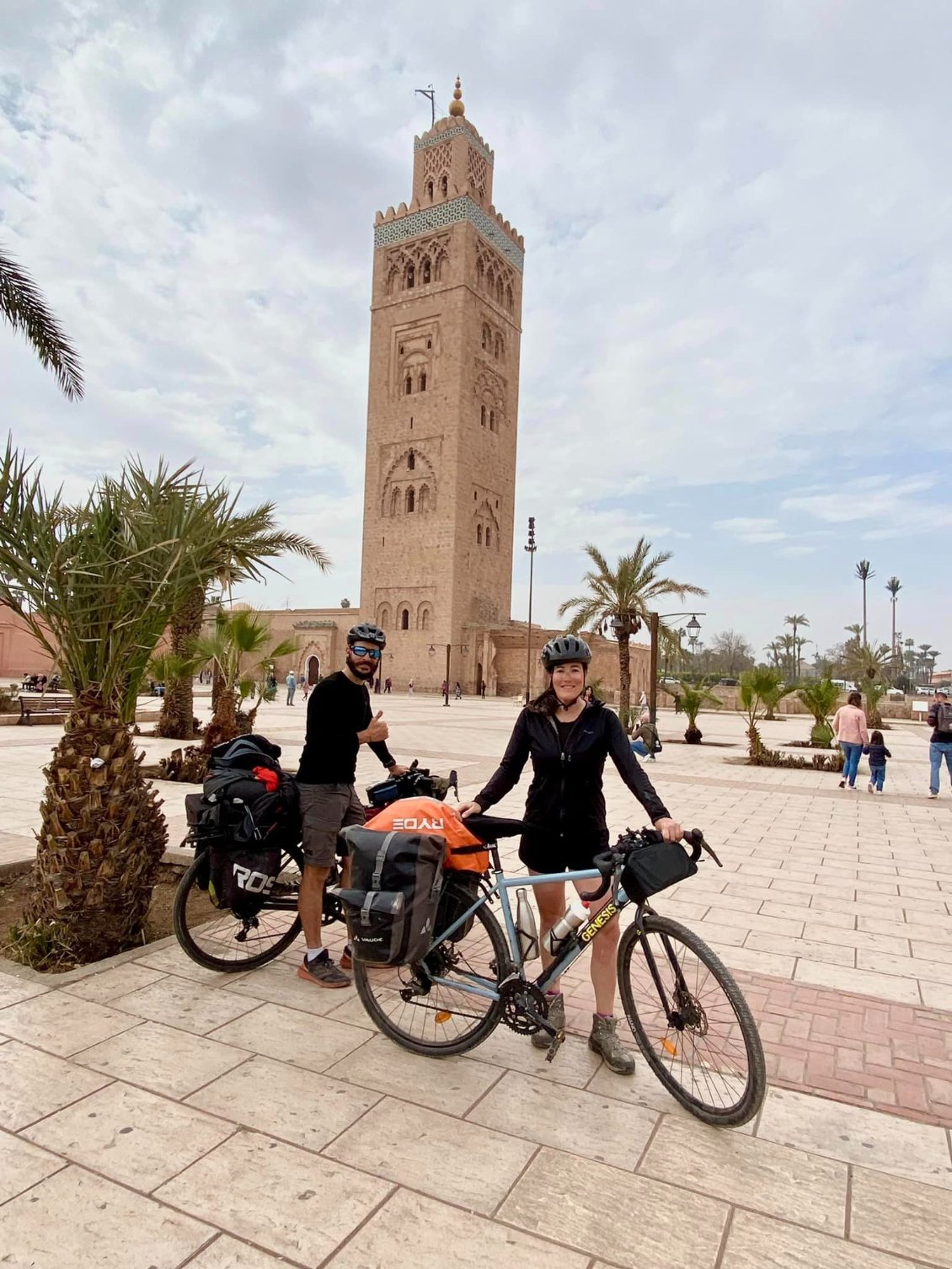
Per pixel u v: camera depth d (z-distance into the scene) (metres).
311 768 4.32
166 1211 2.48
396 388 57.75
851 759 14.25
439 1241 2.39
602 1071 3.50
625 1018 4.03
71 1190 2.56
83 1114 3.00
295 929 4.63
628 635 26.86
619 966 3.54
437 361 55.59
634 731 19.11
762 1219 2.54
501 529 59.78
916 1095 3.39
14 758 13.98
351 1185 2.64
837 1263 2.36
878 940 5.45
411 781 4.29
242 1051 3.54
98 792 4.58
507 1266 2.31
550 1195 2.62
